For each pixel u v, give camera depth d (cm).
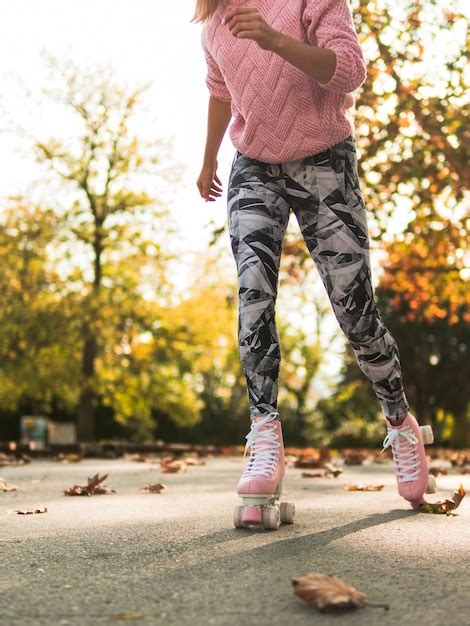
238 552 232
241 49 291
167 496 399
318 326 3062
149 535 264
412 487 326
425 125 1052
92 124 2048
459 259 1269
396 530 270
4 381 2195
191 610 170
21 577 203
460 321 2702
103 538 259
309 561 218
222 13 296
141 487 464
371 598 177
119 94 2050
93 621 163
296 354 3594
